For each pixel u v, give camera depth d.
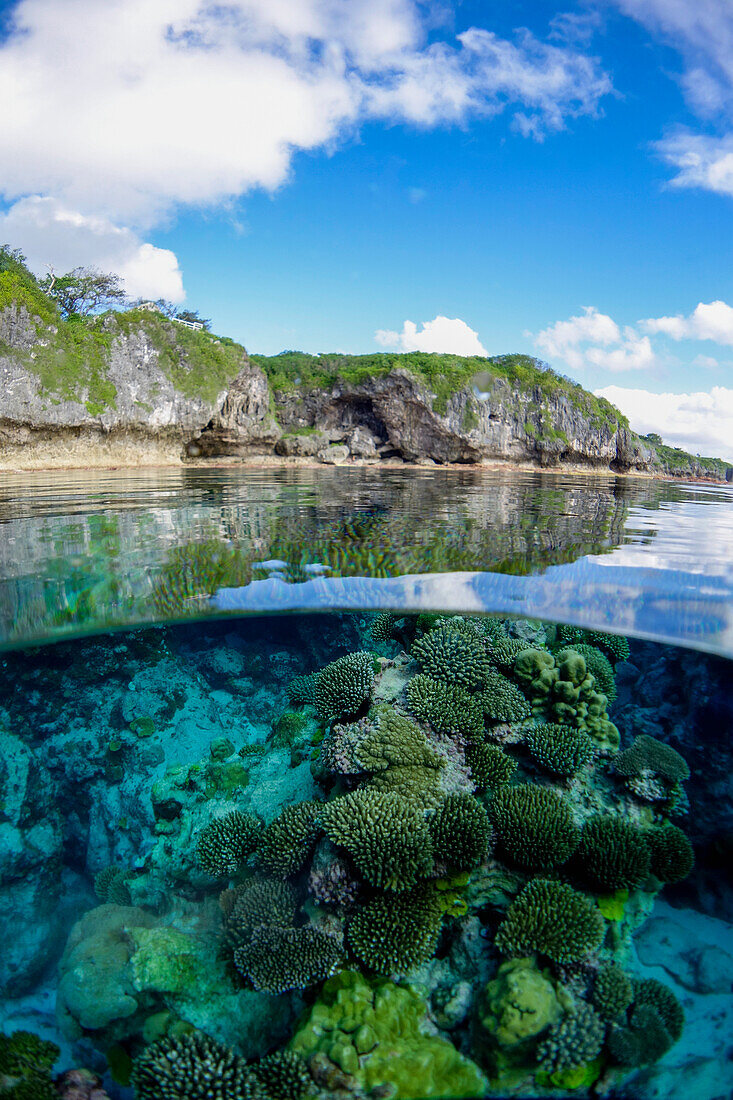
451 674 5.99
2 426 22.38
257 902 4.58
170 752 9.46
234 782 7.34
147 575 5.88
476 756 5.41
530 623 7.44
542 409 39.47
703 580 5.92
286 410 39.00
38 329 23.72
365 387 36.56
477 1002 3.99
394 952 4.08
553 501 14.10
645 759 5.76
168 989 4.52
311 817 5.02
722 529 9.61
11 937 7.47
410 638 7.42
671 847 5.14
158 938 4.92
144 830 7.98
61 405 23.67
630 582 6.01
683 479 45.19
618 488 22.02
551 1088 3.69
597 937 4.06
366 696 6.15
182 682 11.02
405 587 6.24
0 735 9.15
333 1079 3.57
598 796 5.61
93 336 25.91
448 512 10.66
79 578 5.70
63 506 9.88
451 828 4.54
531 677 6.30
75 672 10.20
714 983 4.61
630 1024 3.89
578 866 4.77
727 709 6.76
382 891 4.37
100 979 4.71
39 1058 4.43
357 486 16.89
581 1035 3.67
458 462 37.69
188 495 12.55
